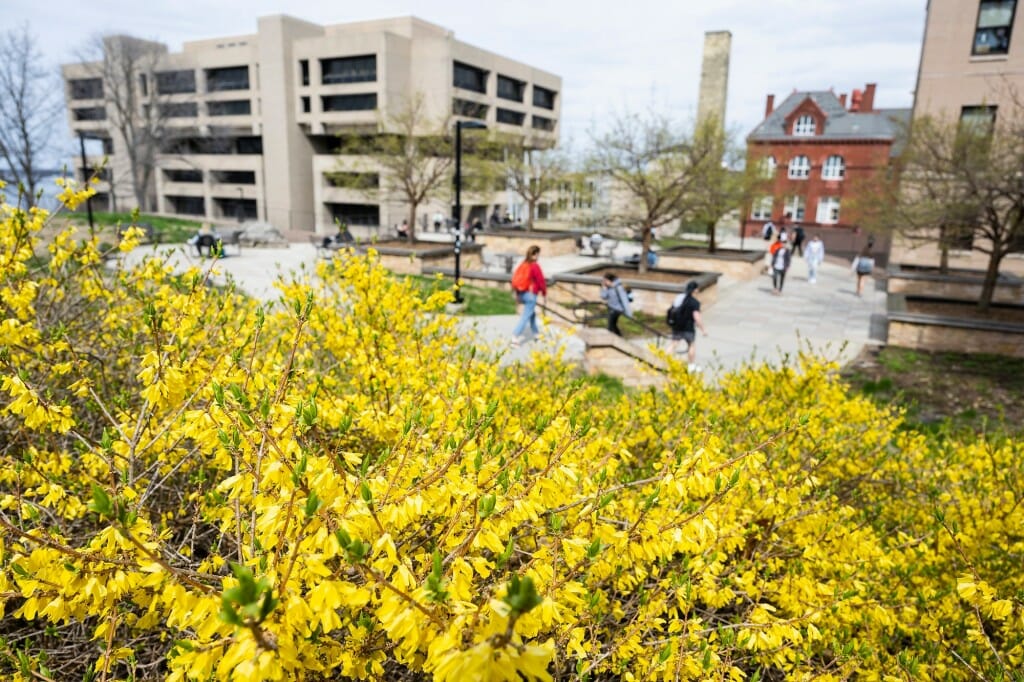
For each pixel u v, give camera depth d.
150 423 2.80
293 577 1.67
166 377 2.47
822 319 16.53
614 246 29.02
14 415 3.34
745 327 15.33
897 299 18.72
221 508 2.33
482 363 4.12
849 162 39.97
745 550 3.35
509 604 1.24
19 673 2.04
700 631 2.31
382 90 48.09
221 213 57.47
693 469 2.29
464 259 23.98
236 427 2.01
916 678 2.68
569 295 17.39
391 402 3.55
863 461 4.43
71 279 4.38
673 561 3.17
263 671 1.30
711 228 25.36
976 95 22.83
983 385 11.41
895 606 3.17
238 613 1.33
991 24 22.39
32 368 3.70
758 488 3.06
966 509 3.69
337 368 4.26
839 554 3.22
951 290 19.84
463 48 51.66
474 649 1.26
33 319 3.91
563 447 2.20
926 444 4.75
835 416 4.78
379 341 3.91
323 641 1.88
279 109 50.69
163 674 2.48
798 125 41.53
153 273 4.07
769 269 25.34
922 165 15.44
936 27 22.94
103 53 53.31
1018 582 3.29
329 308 4.23
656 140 20.36
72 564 1.73
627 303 12.38
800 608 2.92
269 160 52.16
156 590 1.90
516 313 15.14
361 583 1.97
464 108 52.81
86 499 2.82
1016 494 3.67
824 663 3.04
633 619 2.57
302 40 50.19
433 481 2.03
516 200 53.06
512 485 2.02
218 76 57.28
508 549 1.74
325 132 51.09
